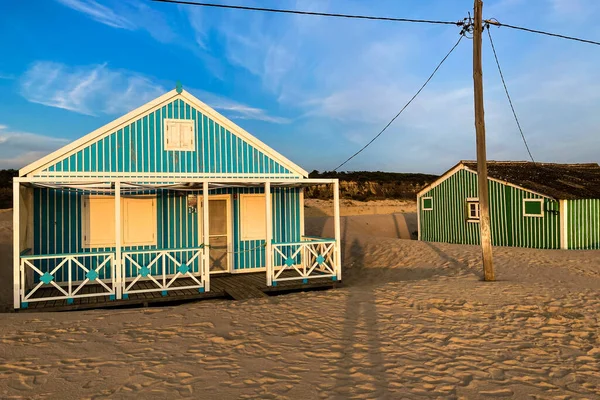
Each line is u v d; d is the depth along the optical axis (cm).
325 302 956
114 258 1064
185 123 1186
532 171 2181
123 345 660
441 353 631
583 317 796
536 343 670
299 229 1400
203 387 511
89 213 1171
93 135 1092
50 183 985
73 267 1148
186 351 635
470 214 2075
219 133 1220
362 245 1989
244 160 1245
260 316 835
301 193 1405
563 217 1722
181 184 1142
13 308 1002
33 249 1114
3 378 535
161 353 625
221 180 1100
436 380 535
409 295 999
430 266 1520
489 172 2042
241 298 1014
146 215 1224
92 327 760
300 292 1119
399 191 6134
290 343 674
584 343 668
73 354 620
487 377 544
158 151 1155
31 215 1105
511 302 909
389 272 1524
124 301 989
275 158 1281
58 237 1141
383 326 767
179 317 828
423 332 730
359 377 544
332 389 507
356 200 5362
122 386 512
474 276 1266
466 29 1164
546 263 1432
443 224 2227
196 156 1191
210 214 1311
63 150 1069
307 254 1389
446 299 946
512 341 681
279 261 1370
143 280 1208
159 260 1225
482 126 1157
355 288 1132
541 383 526
